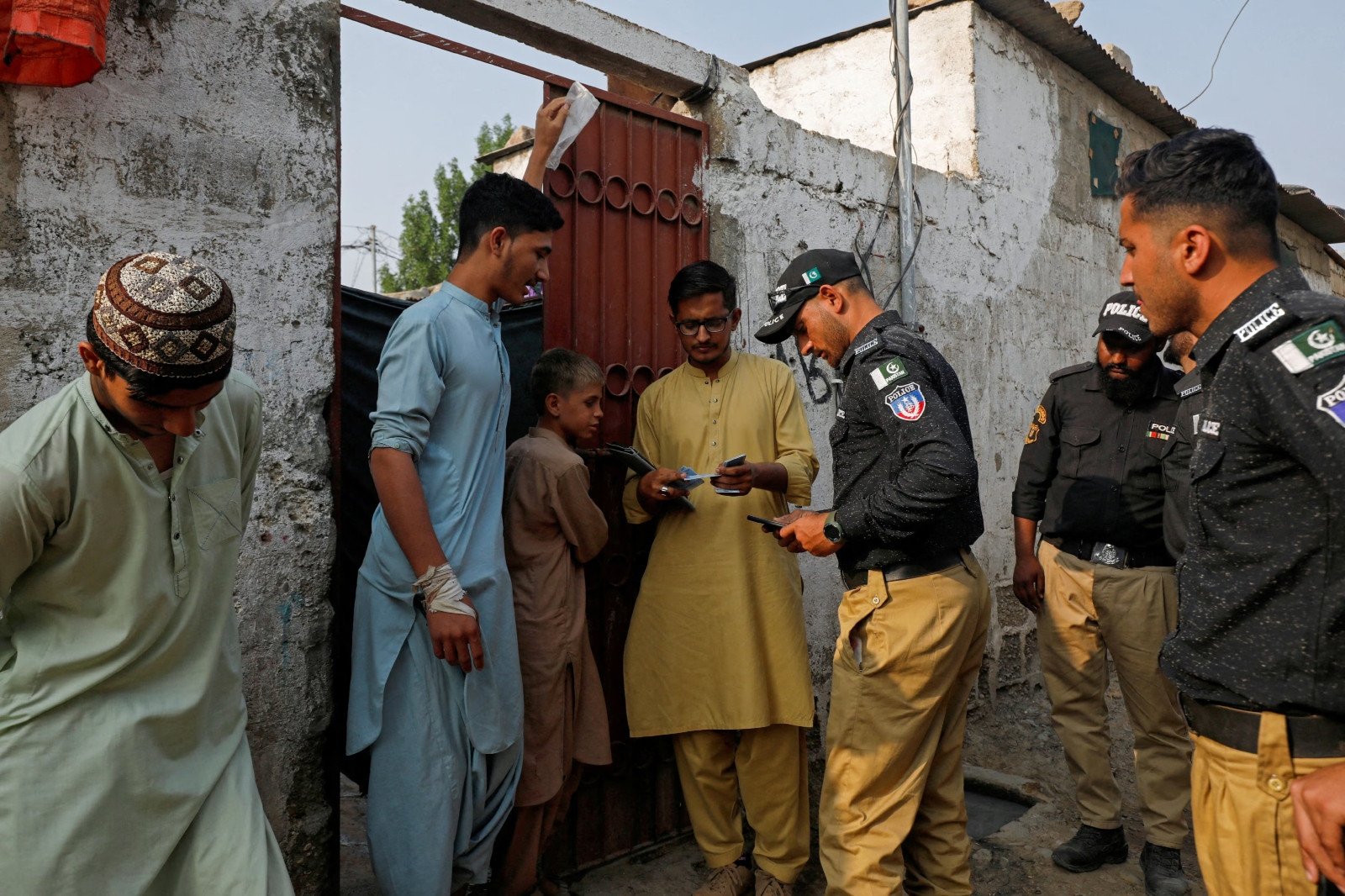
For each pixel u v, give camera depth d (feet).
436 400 6.82
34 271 6.02
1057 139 18.57
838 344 8.07
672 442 9.32
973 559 8.07
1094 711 10.06
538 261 7.48
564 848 9.49
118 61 6.33
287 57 7.17
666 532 9.14
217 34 6.80
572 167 9.62
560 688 8.00
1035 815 11.19
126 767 4.79
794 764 8.94
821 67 18.95
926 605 7.54
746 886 9.16
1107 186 20.21
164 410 4.55
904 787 7.80
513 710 7.26
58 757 4.66
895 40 13.96
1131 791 11.94
